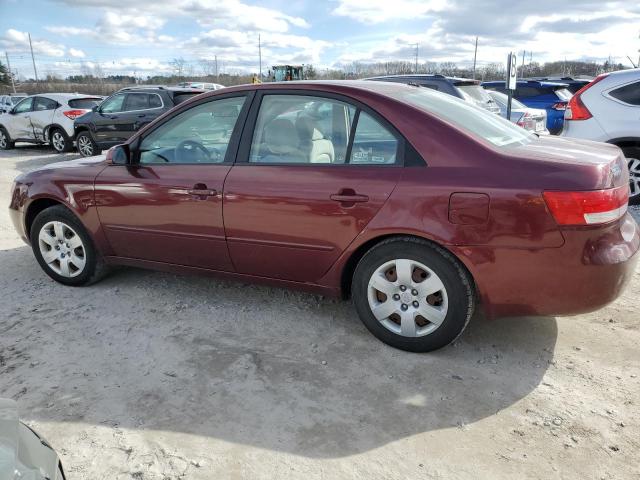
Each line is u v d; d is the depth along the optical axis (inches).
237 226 138.9
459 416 105.6
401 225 119.0
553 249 108.7
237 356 128.6
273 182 133.0
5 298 165.6
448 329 121.6
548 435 99.7
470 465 92.7
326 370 122.0
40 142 591.2
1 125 616.1
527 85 473.4
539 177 108.9
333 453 96.2
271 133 137.9
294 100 136.2
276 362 125.8
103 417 106.7
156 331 142.2
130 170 156.2
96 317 150.9
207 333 140.6
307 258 133.3
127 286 172.9
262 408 108.9
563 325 141.4
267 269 140.7
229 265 145.9
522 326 140.8
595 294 110.5
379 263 125.7
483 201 111.5
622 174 118.8
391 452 96.1
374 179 122.3
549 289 111.6
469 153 116.2
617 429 100.9
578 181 106.5
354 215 123.8
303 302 158.2
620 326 140.4
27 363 127.2
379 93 128.8
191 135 149.1
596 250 107.8
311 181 128.7
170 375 121.0
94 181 159.8
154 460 94.8
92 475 91.4
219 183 139.6
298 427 103.1
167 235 150.9
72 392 115.0
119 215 157.1
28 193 172.6
